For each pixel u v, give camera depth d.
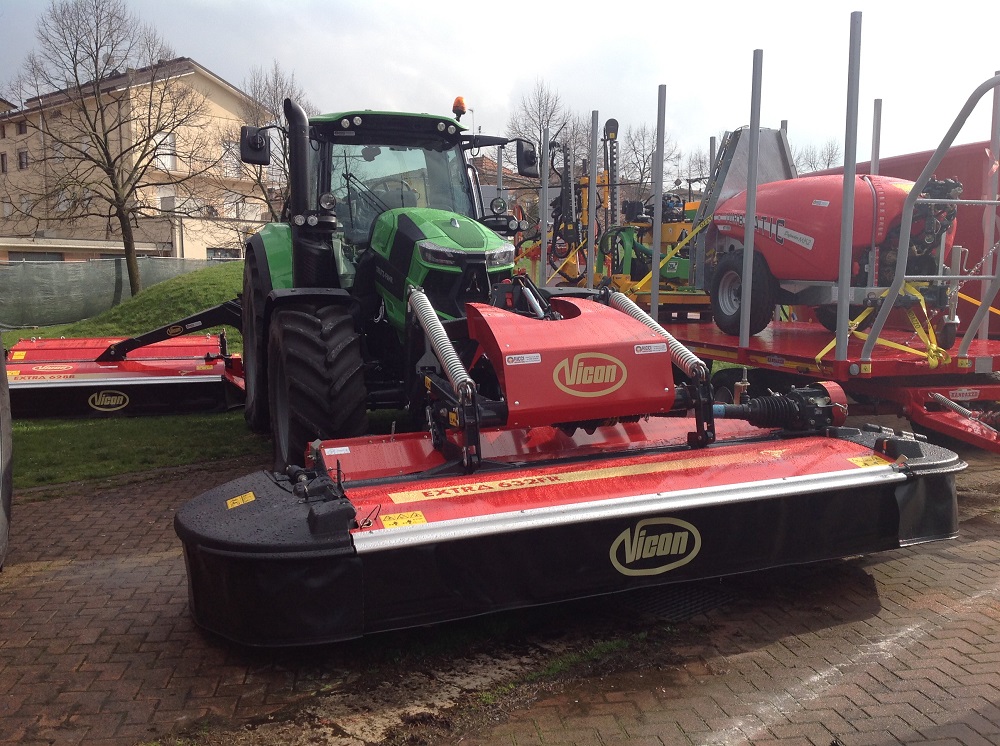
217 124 36.12
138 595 3.85
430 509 3.05
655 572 3.27
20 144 37.00
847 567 4.11
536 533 3.07
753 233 6.66
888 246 6.30
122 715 2.79
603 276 11.67
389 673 3.07
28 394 8.09
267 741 2.63
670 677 3.03
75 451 6.85
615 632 3.40
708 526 3.33
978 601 3.68
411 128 5.97
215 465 6.43
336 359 4.79
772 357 6.42
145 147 25.69
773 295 7.23
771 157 8.49
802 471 3.53
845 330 5.68
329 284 5.46
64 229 36.59
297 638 2.84
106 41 24.03
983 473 5.98
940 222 6.25
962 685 2.93
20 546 4.58
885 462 3.66
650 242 11.55
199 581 3.05
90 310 22.19
